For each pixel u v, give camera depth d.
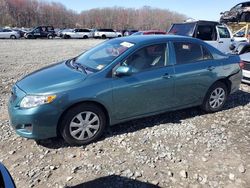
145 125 5.08
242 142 4.53
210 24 10.95
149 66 4.73
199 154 4.17
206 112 5.71
